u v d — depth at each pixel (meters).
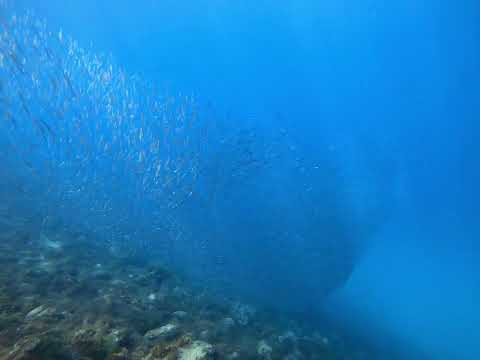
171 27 42.31
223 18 41.59
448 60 27.44
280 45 40.91
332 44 35.91
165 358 3.71
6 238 6.62
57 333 3.73
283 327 7.09
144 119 8.10
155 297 5.93
